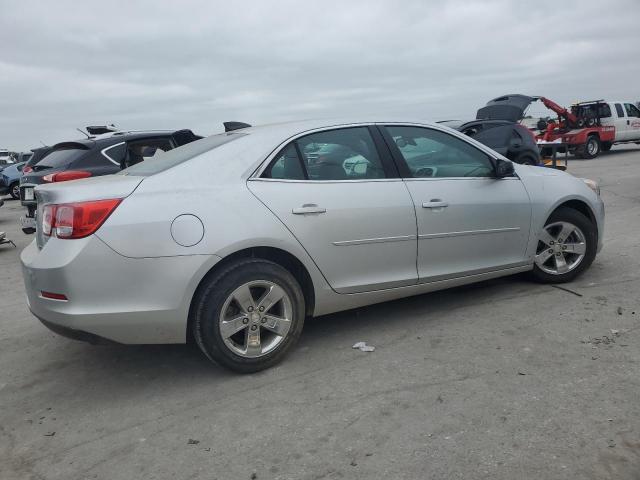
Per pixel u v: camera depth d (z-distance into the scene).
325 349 3.93
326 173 3.84
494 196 4.45
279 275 3.56
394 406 3.09
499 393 3.14
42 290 3.27
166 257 3.26
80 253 3.14
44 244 3.39
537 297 4.69
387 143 4.13
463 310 4.52
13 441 3.02
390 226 3.94
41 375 3.85
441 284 4.29
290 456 2.70
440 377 3.39
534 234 4.72
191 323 3.47
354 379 3.45
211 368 3.77
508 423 2.84
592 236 5.00
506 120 13.05
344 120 4.08
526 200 4.63
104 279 3.18
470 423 2.86
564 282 5.02
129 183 3.37
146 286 3.24
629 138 22.11
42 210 3.49
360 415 3.02
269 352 3.60
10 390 3.64
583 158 21.20
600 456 2.53
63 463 2.78
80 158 7.48
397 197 3.99
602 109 21.38
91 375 3.80
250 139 3.75
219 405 3.25
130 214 3.23
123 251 3.19
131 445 2.90
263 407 3.19
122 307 3.22
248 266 3.46
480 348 3.77
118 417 3.20
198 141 4.18
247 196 3.52
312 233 3.66
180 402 3.32
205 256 3.33
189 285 3.31
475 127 12.58
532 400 3.04
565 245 4.95
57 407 3.38
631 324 3.99
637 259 5.70
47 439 3.02
